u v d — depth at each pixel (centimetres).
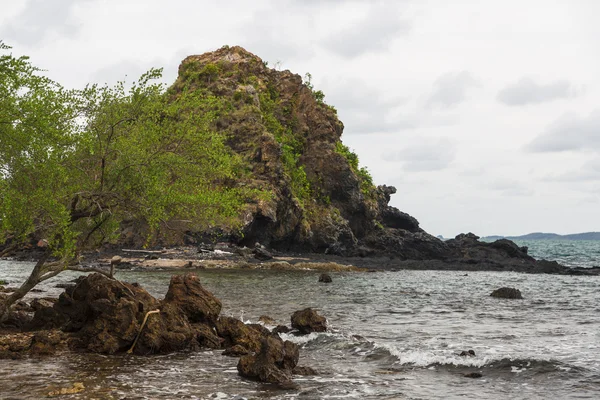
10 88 1711
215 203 2177
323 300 3369
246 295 3494
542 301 3666
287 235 8712
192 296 1920
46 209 1741
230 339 1850
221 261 6481
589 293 4356
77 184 1916
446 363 1609
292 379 1441
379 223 10575
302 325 2066
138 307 1745
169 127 2131
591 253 15662
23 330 1881
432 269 7288
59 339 1694
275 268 6331
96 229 2042
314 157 10456
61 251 1773
